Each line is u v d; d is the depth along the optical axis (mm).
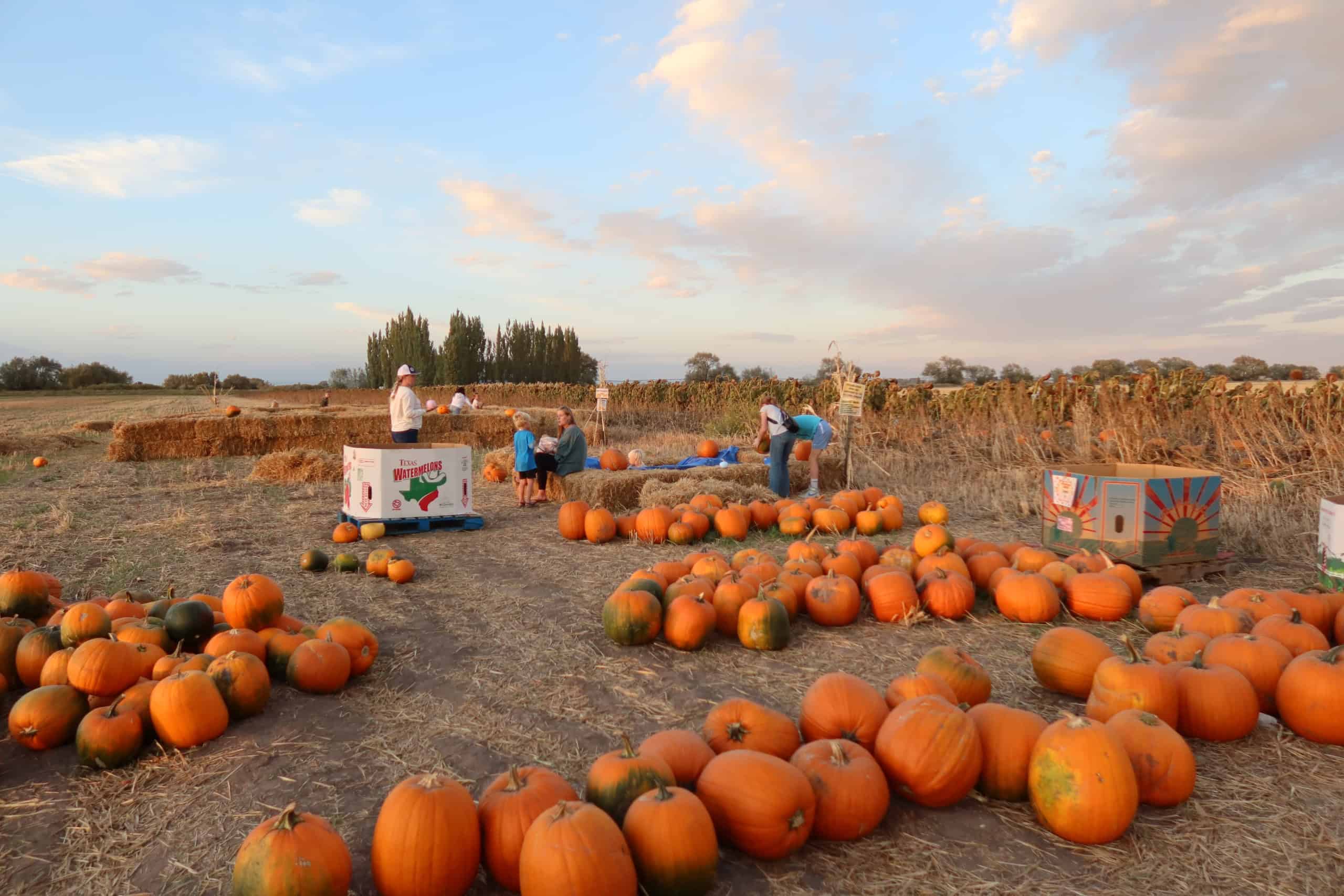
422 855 2523
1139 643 5090
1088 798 2828
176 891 2672
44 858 2877
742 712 3289
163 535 8930
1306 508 8672
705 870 2562
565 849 2365
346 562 7289
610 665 4785
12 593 4938
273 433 19281
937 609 5625
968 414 16969
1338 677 3574
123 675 3936
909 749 3092
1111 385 14477
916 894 2631
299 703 4203
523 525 9898
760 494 9969
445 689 4426
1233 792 3230
